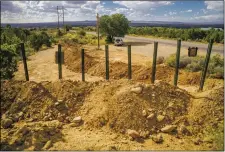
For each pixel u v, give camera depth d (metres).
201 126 8.70
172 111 9.20
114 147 7.46
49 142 7.61
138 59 22.47
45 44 35.19
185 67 17.03
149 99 9.42
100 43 40.91
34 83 10.88
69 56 21.62
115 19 44.31
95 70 17.56
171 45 35.03
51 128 8.56
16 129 8.55
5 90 10.67
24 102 10.09
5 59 11.56
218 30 41.78
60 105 9.92
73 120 9.16
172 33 50.31
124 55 25.14
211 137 8.04
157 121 8.75
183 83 13.98
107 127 8.72
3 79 11.70
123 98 9.40
